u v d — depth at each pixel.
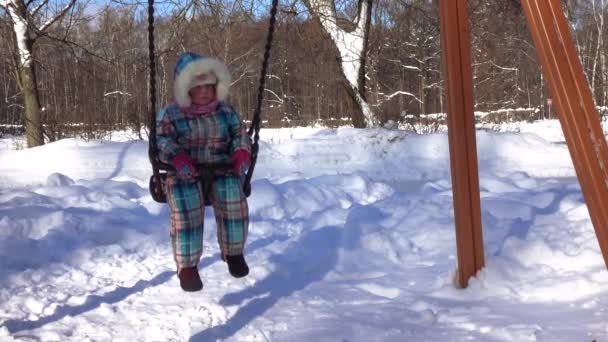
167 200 4.21
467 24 4.79
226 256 4.23
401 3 19.44
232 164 4.19
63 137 21.22
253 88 40.72
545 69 4.27
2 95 37.16
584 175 4.18
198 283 4.09
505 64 37.34
